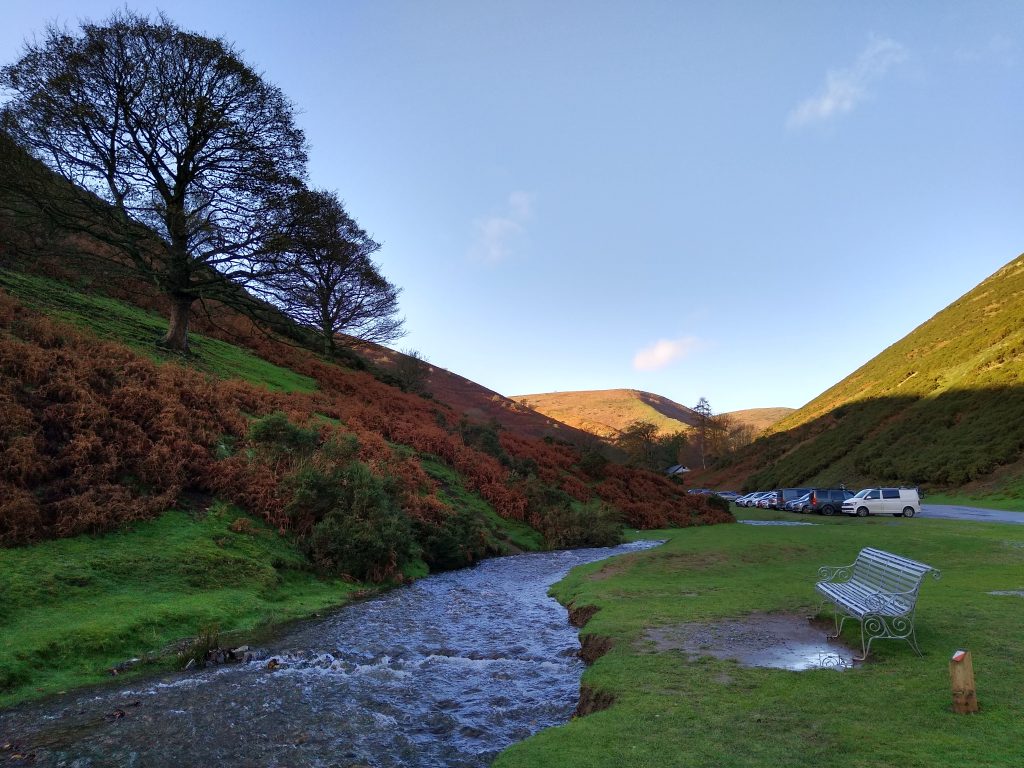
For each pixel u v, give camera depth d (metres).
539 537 20.45
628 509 27.83
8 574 8.17
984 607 7.61
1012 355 49.19
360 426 21.88
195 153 23.30
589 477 31.17
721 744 3.95
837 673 5.38
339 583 11.85
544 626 9.07
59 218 22.00
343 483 13.76
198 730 5.07
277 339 34.56
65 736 4.94
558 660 7.29
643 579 11.89
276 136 25.42
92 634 7.25
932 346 69.06
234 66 23.44
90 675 6.54
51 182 21.30
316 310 35.62
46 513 9.76
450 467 23.25
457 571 14.87
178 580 9.62
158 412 14.13
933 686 4.86
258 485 13.44
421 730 5.16
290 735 5.00
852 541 16.41
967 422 44.28
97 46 20.91
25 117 20.38
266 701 5.81
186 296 22.91
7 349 12.57
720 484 78.56
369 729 5.15
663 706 4.76
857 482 48.81
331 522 12.68
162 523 11.17
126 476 11.89
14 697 5.84
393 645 7.95
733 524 28.41
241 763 4.46
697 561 14.00
